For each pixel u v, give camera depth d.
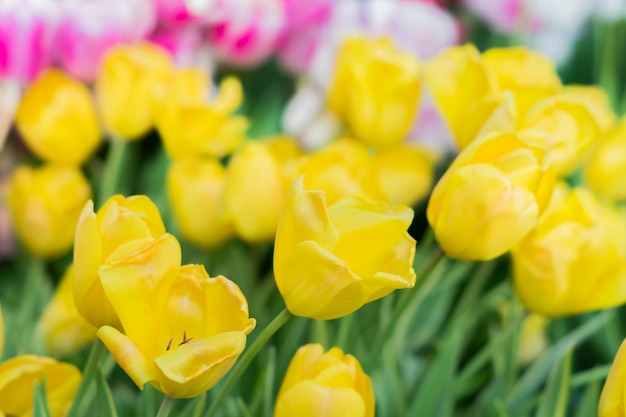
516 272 1.07
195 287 0.93
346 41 1.20
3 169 1.42
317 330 1.13
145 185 1.45
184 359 0.90
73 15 1.33
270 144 1.21
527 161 0.98
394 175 1.19
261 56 1.45
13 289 1.37
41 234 1.22
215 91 1.45
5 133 1.31
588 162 1.20
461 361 1.30
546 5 1.53
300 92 1.47
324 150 1.11
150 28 1.39
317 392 0.96
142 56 1.22
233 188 1.14
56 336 1.14
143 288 0.92
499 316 1.29
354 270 0.95
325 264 0.93
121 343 0.91
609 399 0.95
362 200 0.95
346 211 0.95
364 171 1.12
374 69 1.16
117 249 0.93
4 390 0.99
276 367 1.17
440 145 1.46
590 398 1.15
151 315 0.93
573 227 1.05
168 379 0.91
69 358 1.17
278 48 1.47
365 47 1.19
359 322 1.24
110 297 0.92
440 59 1.09
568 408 1.28
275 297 1.25
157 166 1.44
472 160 0.99
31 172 1.24
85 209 0.93
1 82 1.29
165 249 0.92
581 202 1.06
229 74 1.50
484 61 1.10
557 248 1.05
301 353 0.98
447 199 0.99
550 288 1.05
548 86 1.09
